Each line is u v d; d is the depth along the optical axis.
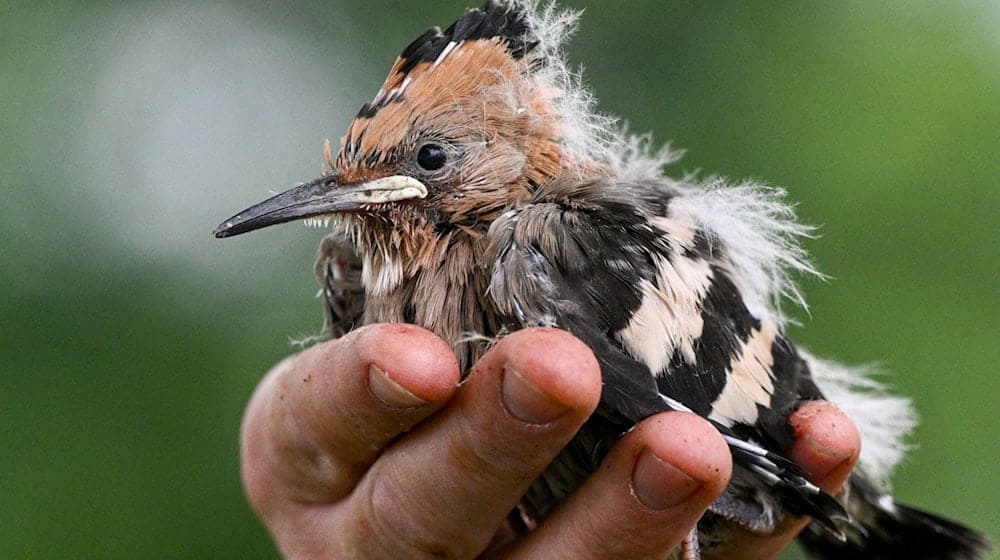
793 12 13.83
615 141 8.34
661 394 6.23
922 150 13.68
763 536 7.18
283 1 15.12
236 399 13.42
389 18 14.76
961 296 13.37
